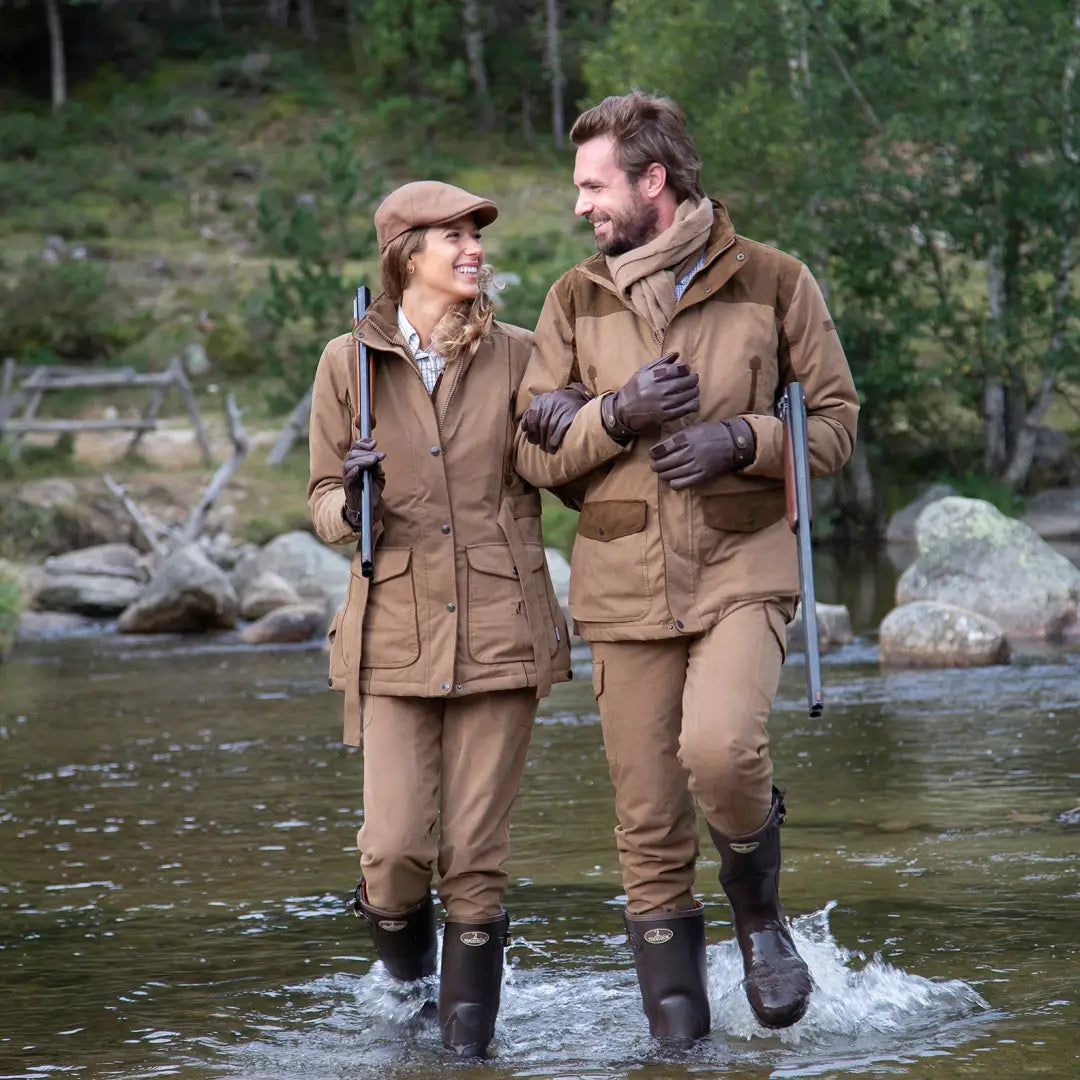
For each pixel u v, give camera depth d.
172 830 9.26
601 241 5.45
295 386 39.78
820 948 6.04
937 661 15.97
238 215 63.38
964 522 19.23
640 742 5.33
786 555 5.34
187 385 34.88
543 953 6.33
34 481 32.28
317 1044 5.29
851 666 16.17
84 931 6.92
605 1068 4.92
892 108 37.03
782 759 10.88
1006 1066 4.68
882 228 37.41
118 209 64.31
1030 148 36.31
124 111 75.00
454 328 5.49
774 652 5.25
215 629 24.11
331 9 89.62
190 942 6.68
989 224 36.12
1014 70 35.34
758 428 5.16
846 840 8.18
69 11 80.75
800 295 5.39
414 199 5.50
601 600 5.34
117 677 18.19
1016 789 9.38
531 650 5.45
